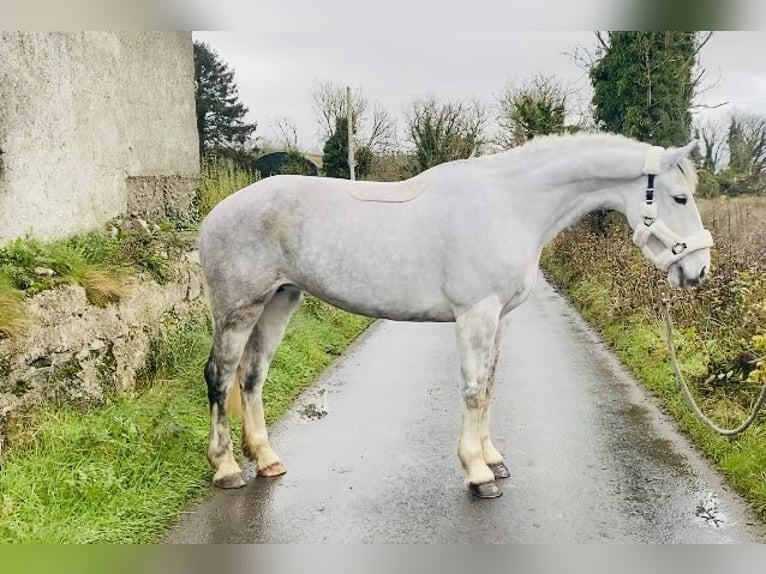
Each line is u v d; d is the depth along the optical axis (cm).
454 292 433
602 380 743
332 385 744
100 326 557
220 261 457
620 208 447
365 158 2508
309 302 1066
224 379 462
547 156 441
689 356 700
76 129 757
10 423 444
